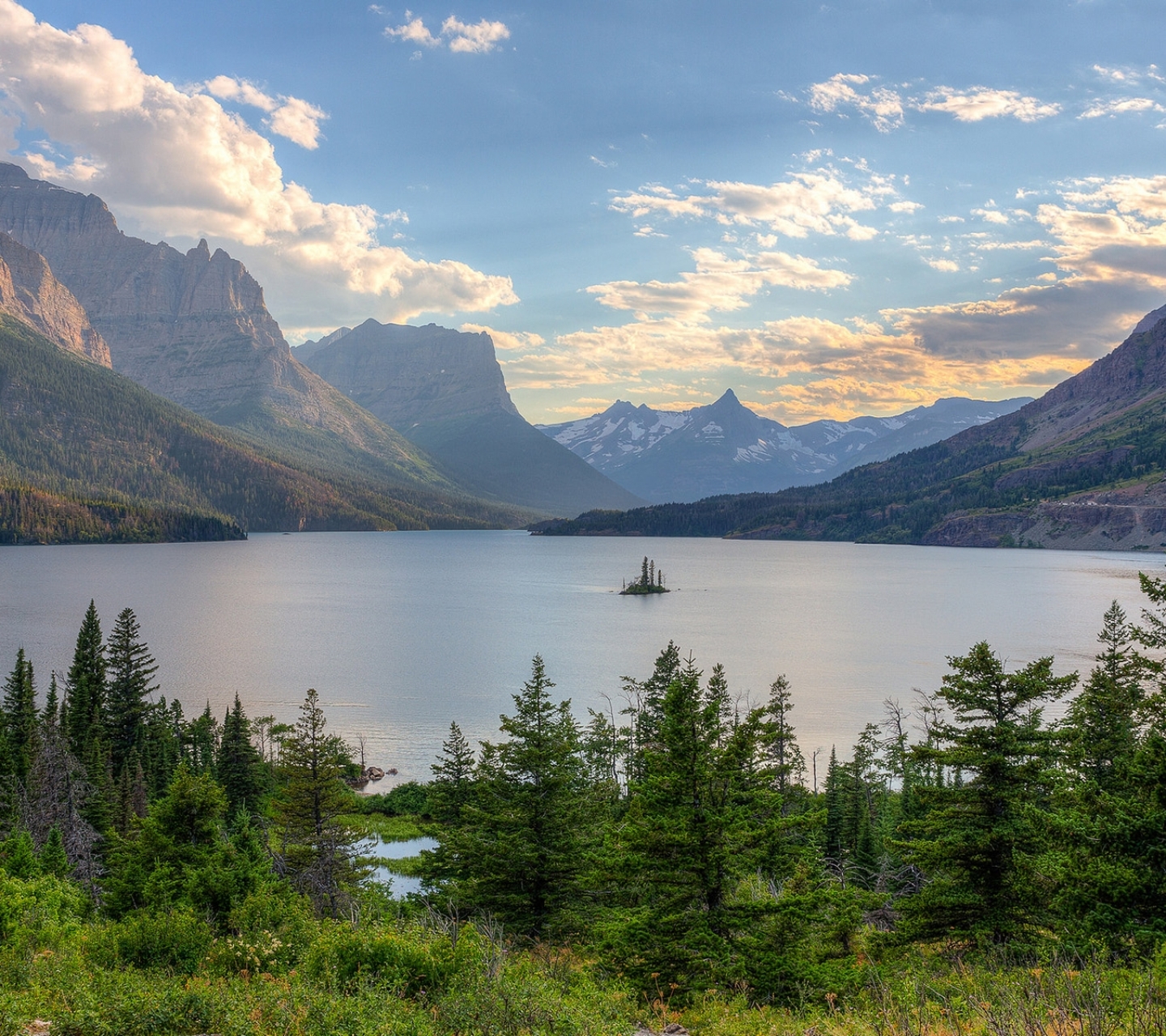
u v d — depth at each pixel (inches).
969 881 1115.3
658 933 1010.1
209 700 4564.5
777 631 7185.0
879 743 3152.1
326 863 1798.7
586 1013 684.1
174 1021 621.6
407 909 1622.8
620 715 4156.0
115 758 3225.9
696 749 1099.9
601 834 1624.0
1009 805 1115.9
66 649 5639.8
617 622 7859.3
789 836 2038.6
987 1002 617.6
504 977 722.8
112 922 1042.7
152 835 1417.3
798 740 3676.2
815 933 1139.9
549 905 1449.3
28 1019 612.4
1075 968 790.5
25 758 2598.4
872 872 2097.7
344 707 4473.4
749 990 929.5
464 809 1555.1
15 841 1512.1
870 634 6968.5
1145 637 1366.9
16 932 930.7
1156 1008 540.1
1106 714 1513.3
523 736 1553.9
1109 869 853.8
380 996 665.0
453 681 5123.0
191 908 1019.9
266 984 709.9
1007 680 1147.3
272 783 3095.5
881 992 751.7
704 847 1044.5
